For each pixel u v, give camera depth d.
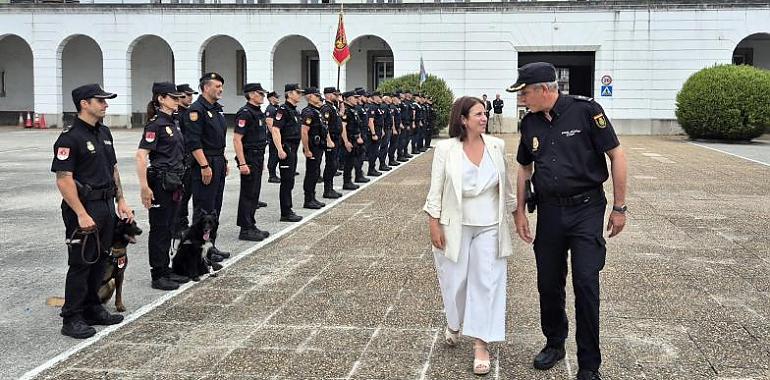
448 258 4.96
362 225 10.45
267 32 34.91
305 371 4.95
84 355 5.29
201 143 8.38
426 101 23.91
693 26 31.20
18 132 33.03
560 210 4.69
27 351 5.39
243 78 37.69
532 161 4.98
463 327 4.92
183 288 7.09
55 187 14.67
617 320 5.94
